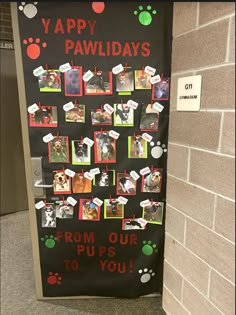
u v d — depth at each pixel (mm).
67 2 1445
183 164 1473
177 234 1588
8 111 3090
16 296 1912
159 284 1865
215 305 1325
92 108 1568
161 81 1548
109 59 1517
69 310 1788
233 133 1131
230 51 1114
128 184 1680
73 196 1687
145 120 1597
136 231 1756
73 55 1502
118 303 1854
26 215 3293
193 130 1369
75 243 1767
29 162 1626
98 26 1479
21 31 1465
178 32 1439
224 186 1201
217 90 1196
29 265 2281
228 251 1213
